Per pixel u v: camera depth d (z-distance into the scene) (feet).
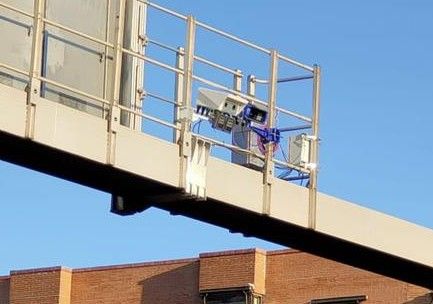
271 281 176.86
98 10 69.62
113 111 65.92
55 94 66.80
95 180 67.36
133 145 66.59
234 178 70.95
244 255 177.27
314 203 74.90
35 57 63.36
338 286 171.83
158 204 70.18
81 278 192.34
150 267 187.52
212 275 179.63
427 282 85.10
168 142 68.28
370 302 168.86
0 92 61.72
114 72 66.74
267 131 72.64
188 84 69.72
